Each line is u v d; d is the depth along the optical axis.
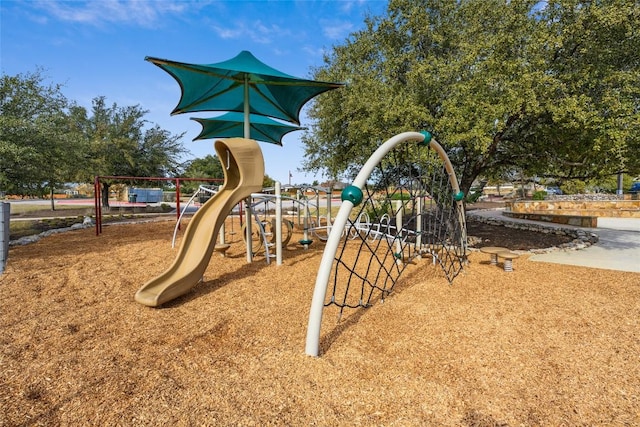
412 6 6.63
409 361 2.41
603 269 5.06
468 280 4.47
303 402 1.95
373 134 6.06
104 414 1.83
